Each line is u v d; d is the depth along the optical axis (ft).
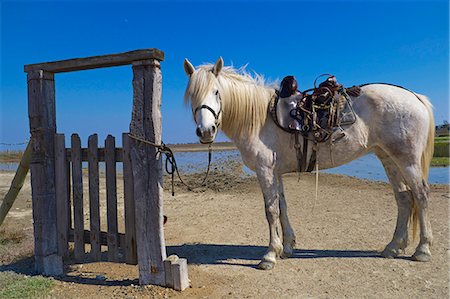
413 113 12.35
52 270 12.74
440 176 37.06
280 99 12.80
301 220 20.02
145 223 11.09
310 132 12.57
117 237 11.91
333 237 16.44
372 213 20.79
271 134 12.80
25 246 16.26
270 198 12.80
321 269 12.47
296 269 12.57
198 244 16.39
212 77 11.60
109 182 11.86
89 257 14.60
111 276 12.46
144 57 10.56
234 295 10.51
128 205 11.45
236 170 50.16
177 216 22.65
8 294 10.60
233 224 19.97
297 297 10.29
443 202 22.31
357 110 12.66
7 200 14.11
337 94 12.64
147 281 11.25
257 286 11.15
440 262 12.64
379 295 10.24
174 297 10.41
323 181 35.06
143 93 10.75
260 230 18.52
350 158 12.98
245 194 30.09
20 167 13.58
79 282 11.90
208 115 11.13
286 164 13.28
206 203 26.68
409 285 10.82
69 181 13.07
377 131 12.68
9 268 13.46
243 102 12.45
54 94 13.00
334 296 10.28
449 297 9.94
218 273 12.44
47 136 12.69
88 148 12.21
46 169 12.67
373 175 41.14
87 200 28.04
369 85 13.16
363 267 12.48
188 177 42.01
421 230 12.89
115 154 11.77
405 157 12.50
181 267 10.90
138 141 10.93
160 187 10.94
